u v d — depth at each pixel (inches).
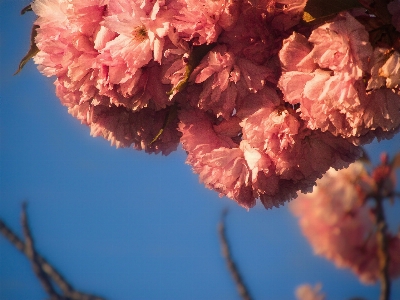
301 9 30.7
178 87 30.9
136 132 34.4
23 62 33.5
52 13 32.4
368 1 30.2
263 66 31.3
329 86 30.1
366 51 29.8
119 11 31.3
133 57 31.2
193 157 33.3
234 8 30.9
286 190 33.4
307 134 31.9
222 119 33.2
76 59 31.9
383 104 30.4
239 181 32.7
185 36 31.1
